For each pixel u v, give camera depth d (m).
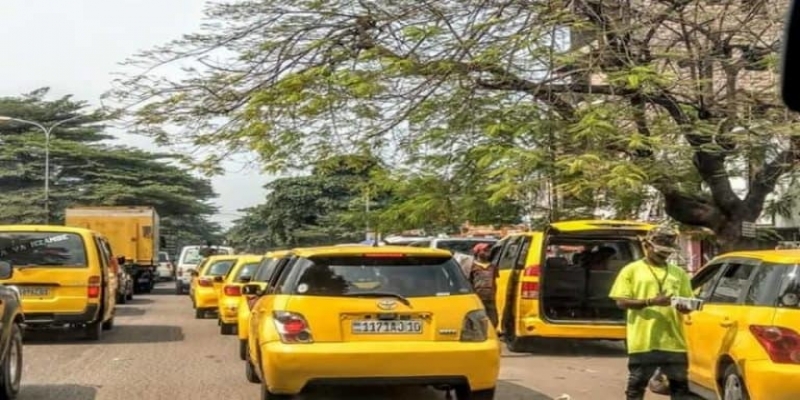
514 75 13.53
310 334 8.08
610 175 12.20
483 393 8.33
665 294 7.83
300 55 13.93
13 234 14.82
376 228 16.69
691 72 14.04
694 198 15.07
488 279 15.63
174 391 10.34
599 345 14.98
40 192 50.66
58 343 15.45
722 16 13.96
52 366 12.48
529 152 12.70
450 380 8.15
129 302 29.64
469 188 14.77
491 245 17.50
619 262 14.06
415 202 15.11
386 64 13.29
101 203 50.62
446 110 13.75
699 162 14.27
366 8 13.81
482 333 8.35
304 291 8.27
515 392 10.27
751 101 13.56
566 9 13.00
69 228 15.31
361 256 8.45
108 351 14.34
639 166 12.93
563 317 13.71
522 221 15.63
